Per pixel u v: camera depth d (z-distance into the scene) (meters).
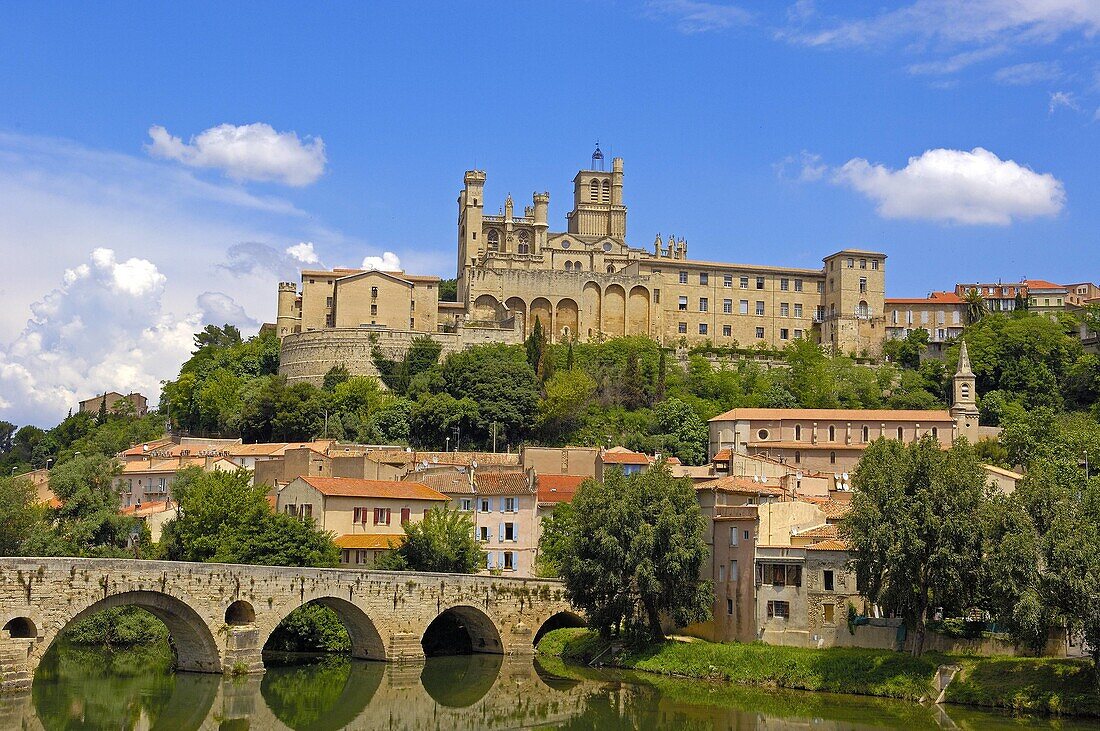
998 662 110.75
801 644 124.19
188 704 107.12
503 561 156.50
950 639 116.06
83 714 102.25
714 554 135.62
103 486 156.00
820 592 123.94
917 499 113.81
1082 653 109.56
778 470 174.38
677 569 126.12
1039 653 109.88
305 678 120.94
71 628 139.88
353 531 147.12
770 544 128.88
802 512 131.50
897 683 112.06
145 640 141.62
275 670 125.19
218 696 110.06
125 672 121.69
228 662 114.38
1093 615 98.12
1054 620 101.44
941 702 109.12
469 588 133.50
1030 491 113.88
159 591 107.94
